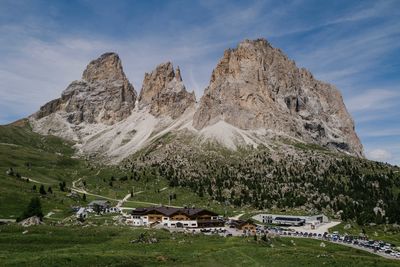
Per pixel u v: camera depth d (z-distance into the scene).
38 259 96.62
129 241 133.25
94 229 151.00
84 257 101.31
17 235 130.50
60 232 141.25
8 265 91.50
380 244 180.88
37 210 182.25
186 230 184.62
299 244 163.50
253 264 108.06
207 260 113.19
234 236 165.12
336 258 113.12
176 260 110.44
